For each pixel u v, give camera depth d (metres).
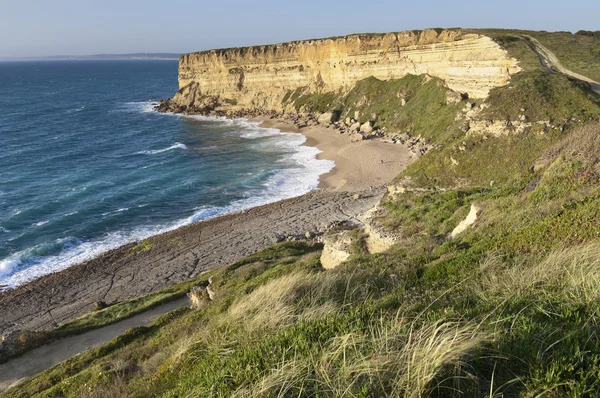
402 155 62.06
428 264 12.02
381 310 7.52
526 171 21.50
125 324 21.31
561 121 37.31
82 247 38.06
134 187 53.38
